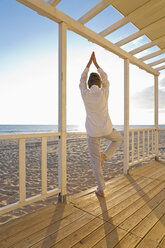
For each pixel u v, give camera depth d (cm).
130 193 209
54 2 166
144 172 308
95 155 195
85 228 132
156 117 414
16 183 298
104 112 188
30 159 496
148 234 124
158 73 398
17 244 111
